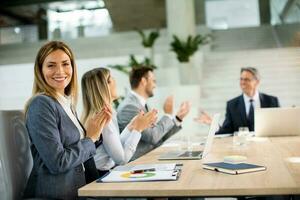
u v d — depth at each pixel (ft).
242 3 41.81
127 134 7.72
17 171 5.37
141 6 36.94
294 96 22.21
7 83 32.37
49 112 5.00
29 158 5.68
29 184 5.19
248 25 37.68
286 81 23.04
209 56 27.53
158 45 33.17
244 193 3.76
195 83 25.52
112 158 7.07
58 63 5.48
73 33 37.22
